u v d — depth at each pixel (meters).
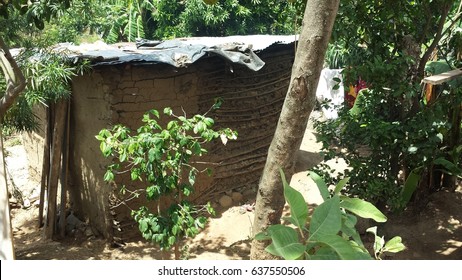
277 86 7.91
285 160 3.45
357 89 9.55
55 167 6.43
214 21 13.80
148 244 6.20
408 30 5.71
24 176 8.85
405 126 5.16
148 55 5.76
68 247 6.23
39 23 5.29
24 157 9.90
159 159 3.94
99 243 6.29
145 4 14.54
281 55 7.97
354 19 5.56
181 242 6.10
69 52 5.64
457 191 6.46
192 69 6.44
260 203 3.62
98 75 5.82
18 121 6.02
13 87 4.81
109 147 4.07
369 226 5.71
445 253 5.21
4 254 3.59
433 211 5.98
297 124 3.34
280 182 3.50
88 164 6.42
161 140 4.00
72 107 6.50
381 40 5.64
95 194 6.39
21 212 7.65
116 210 6.07
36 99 5.18
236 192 7.32
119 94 5.86
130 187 6.11
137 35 14.05
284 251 2.31
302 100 3.27
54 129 6.37
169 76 6.19
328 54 11.28
